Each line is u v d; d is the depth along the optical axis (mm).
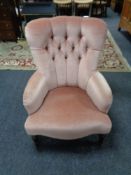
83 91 1541
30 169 1400
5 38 3396
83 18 1421
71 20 1413
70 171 1383
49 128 1255
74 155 1486
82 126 1248
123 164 1421
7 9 3045
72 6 4219
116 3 4965
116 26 4121
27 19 3660
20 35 3516
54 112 1317
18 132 1679
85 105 1375
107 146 1547
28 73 2521
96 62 1441
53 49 1473
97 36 1342
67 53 1507
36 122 1278
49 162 1443
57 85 1590
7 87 2252
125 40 3473
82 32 1409
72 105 1365
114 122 1757
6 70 2592
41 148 1544
